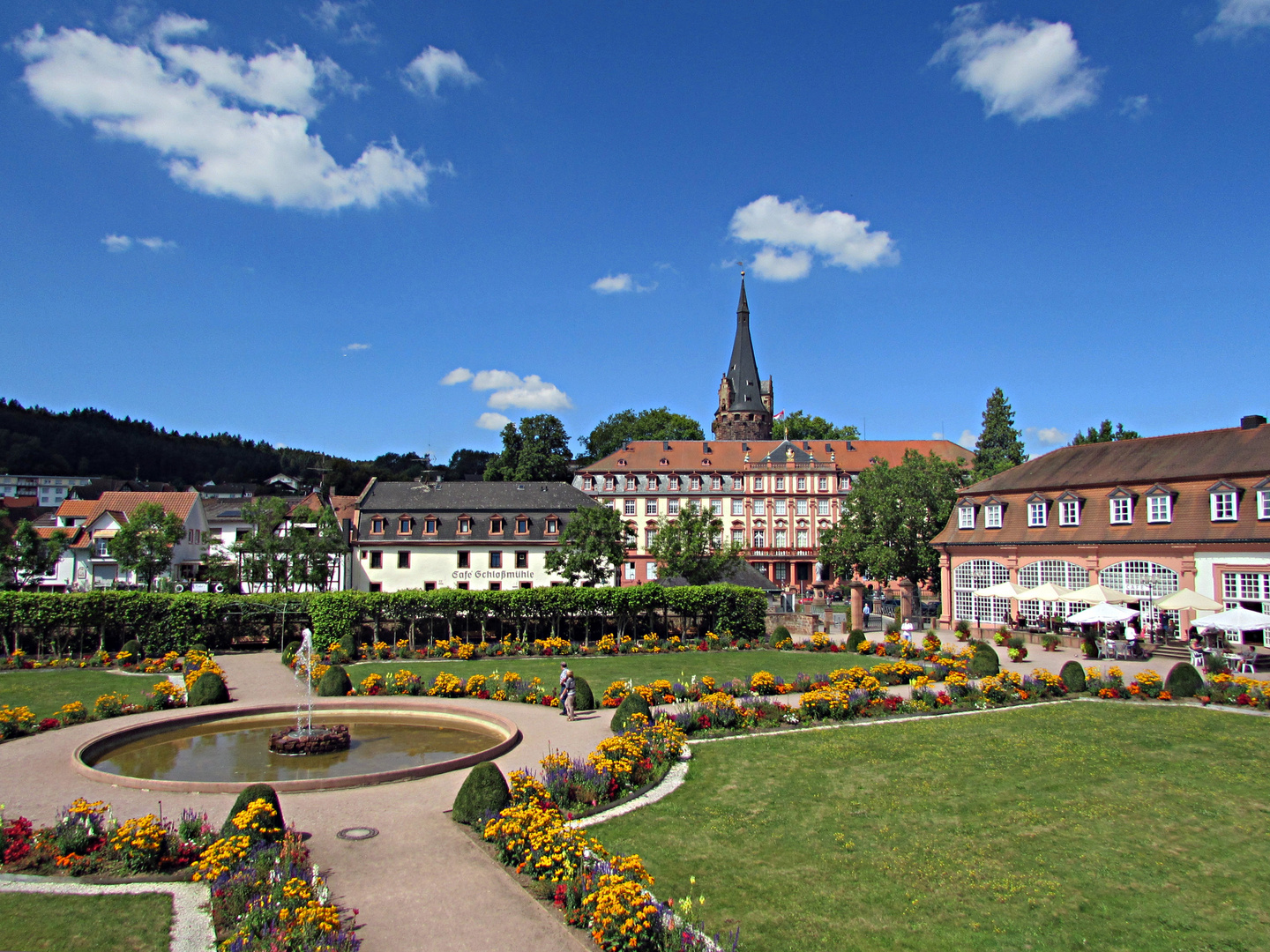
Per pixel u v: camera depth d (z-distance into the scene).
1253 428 43.59
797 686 31.14
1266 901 12.88
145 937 11.55
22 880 13.36
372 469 160.25
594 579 54.25
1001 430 83.12
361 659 41.47
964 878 13.77
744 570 65.00
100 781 18.88
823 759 20.84
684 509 58.91
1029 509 51.22
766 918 12.38
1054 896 13.10
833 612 63.66
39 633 39.19
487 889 13.22
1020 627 48.47
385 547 64.06
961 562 54.94
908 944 11.66
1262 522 39.53
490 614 45.34
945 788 18.44
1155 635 42.09
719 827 16.08
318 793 18.25
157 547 55.31
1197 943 11.66
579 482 104.00
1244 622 34.44
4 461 172.00
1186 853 14.72
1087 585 46.75
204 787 18.25
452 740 24.27
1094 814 16.66
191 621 42.28
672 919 11.62
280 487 177.88
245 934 10.90
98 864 13.91
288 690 32.66
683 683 30.80
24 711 24.08
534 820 14.27
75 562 67.88
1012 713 26.47
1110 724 24.66
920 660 39.84
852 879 13.75
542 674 36.28
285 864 12.95
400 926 11.89
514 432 116.50
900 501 63.69
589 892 12.26
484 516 65.75
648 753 20.12
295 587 61.28
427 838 15.42
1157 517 44.03
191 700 28.50
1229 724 24.53
